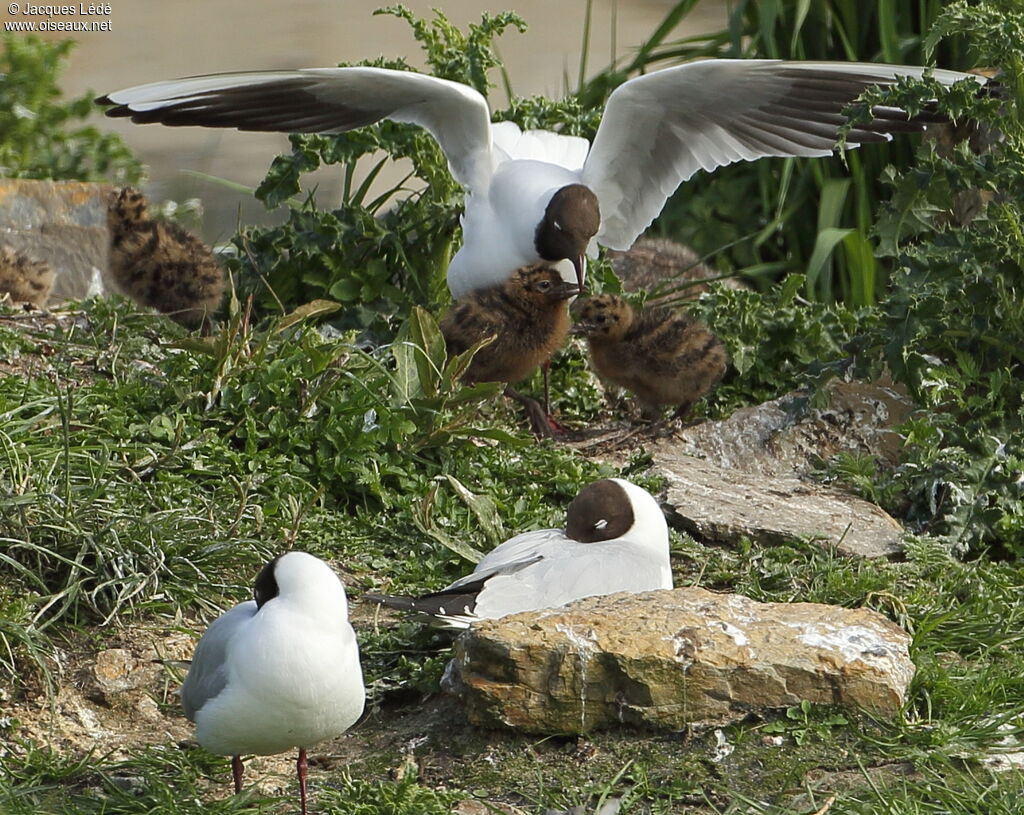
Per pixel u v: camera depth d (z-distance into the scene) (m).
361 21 26.08
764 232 17.20
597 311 12.11
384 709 8.32
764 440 12.25
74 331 12.48
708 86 12.69
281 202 14.44
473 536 10.23
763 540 10.34
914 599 9.24
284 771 7.78
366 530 10.29
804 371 12.77
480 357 12.22
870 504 11.20
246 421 10.77
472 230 13.23
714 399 13.08
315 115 12.99
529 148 13.98
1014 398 11.55
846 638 7.84
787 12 18.16
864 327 13.07
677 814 7.13
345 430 10.65
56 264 15.48
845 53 18.23
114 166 19.59
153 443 10.56
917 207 12.09
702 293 14.62
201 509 9.96
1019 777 7.29
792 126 13.05
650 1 26.81
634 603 7.96
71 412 10.27
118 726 8.24
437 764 7.68
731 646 7.68
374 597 8.07
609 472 11.20
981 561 10.24
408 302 14.11
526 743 7.71
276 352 11.52
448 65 14.63
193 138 22.88
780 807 7.08
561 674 7.61
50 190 15.69
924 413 11.94
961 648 8.90
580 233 12.69
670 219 18.56
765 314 13.35
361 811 7.06
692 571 9.94
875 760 7.47
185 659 8.69
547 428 12.44
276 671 6.64
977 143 13.63
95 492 9.47
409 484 10.60
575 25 25.67
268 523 9.99
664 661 7.60
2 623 8.40
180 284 13.96
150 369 11.94
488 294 12.31
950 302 11.52
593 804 7.23
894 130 12.91
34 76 19.22
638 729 7.69
